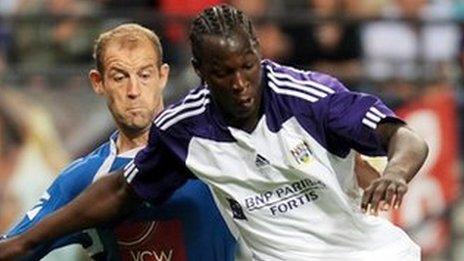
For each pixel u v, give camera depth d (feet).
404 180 38.65
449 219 81.97
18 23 81.56
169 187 45.65
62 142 77.66
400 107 82.69
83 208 45.78
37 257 49.49
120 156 49.60
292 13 84.74
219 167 43.57
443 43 87.56
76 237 50.01
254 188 43.45
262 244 43.91
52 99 78.13
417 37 86.89
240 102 41.68
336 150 42.55
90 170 49.78
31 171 77.20
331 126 42.04
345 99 42.09
